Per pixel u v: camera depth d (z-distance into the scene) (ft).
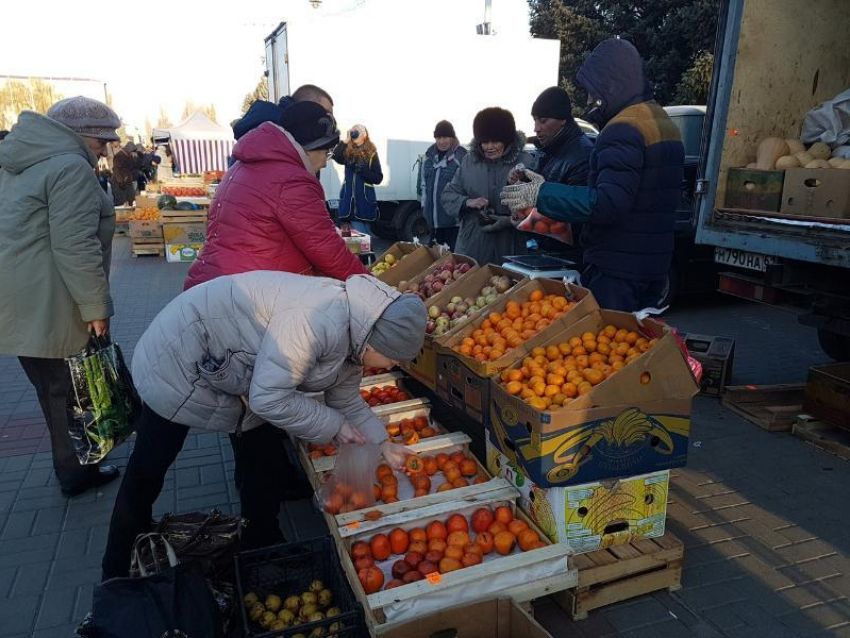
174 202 38.63
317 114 9.71
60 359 11.37
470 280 12.82
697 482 12.41
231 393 7.70
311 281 7.46
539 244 17.40
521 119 41.68
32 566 10.16
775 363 19.16
